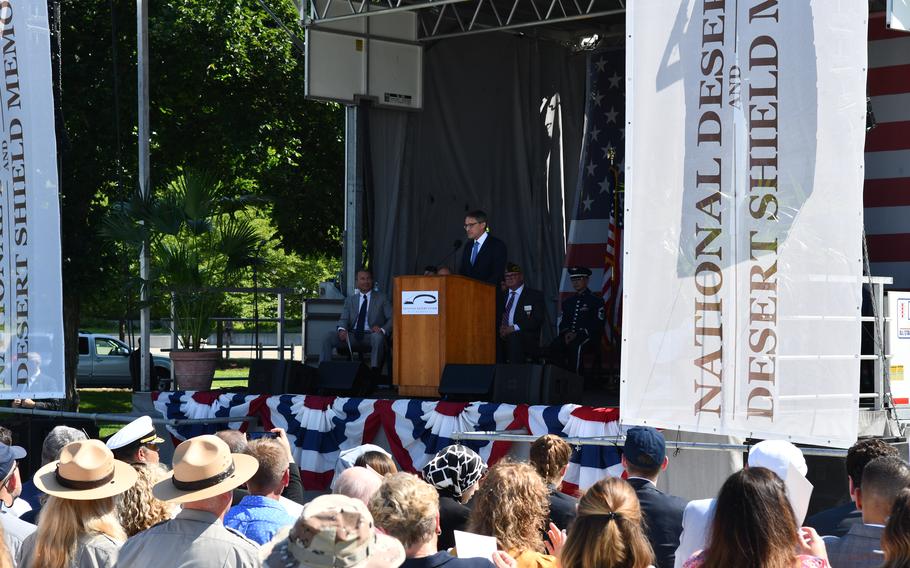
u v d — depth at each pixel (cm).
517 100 1405
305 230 2252
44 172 870
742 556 290
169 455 1080
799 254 534
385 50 1299
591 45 1430
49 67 872
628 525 309
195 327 1128
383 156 1324
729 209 555
